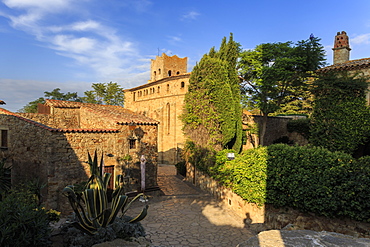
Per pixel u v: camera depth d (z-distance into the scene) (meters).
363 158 9.49
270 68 25.22
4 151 17.00
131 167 17.30
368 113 16.17
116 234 8.26
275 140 32.91
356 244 4.71
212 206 16.08
